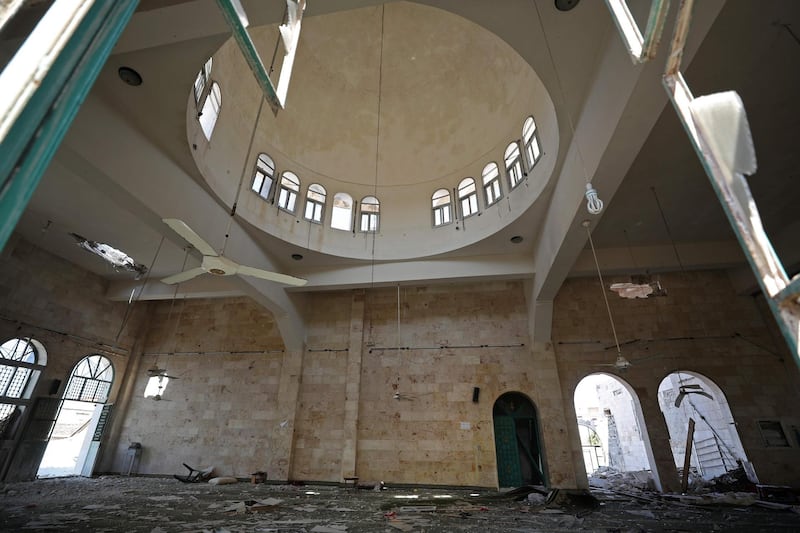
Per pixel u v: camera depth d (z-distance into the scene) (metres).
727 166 0.79
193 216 7.64
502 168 10.09
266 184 10.34
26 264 10.12
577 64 5.46
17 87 0.63
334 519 6.02
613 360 10.72
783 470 9.04
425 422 11.07
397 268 11.35
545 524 5.72
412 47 10.79
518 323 11.69
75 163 5.58
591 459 21.70
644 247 10.20
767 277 0.69
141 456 12.02
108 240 10.07
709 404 13.27
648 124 4.81
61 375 10.91
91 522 5.43
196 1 4.23
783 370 9.88
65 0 0.74
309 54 10.66
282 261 11.39
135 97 5.84
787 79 5.40
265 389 12.34
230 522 5.62
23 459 9.84
